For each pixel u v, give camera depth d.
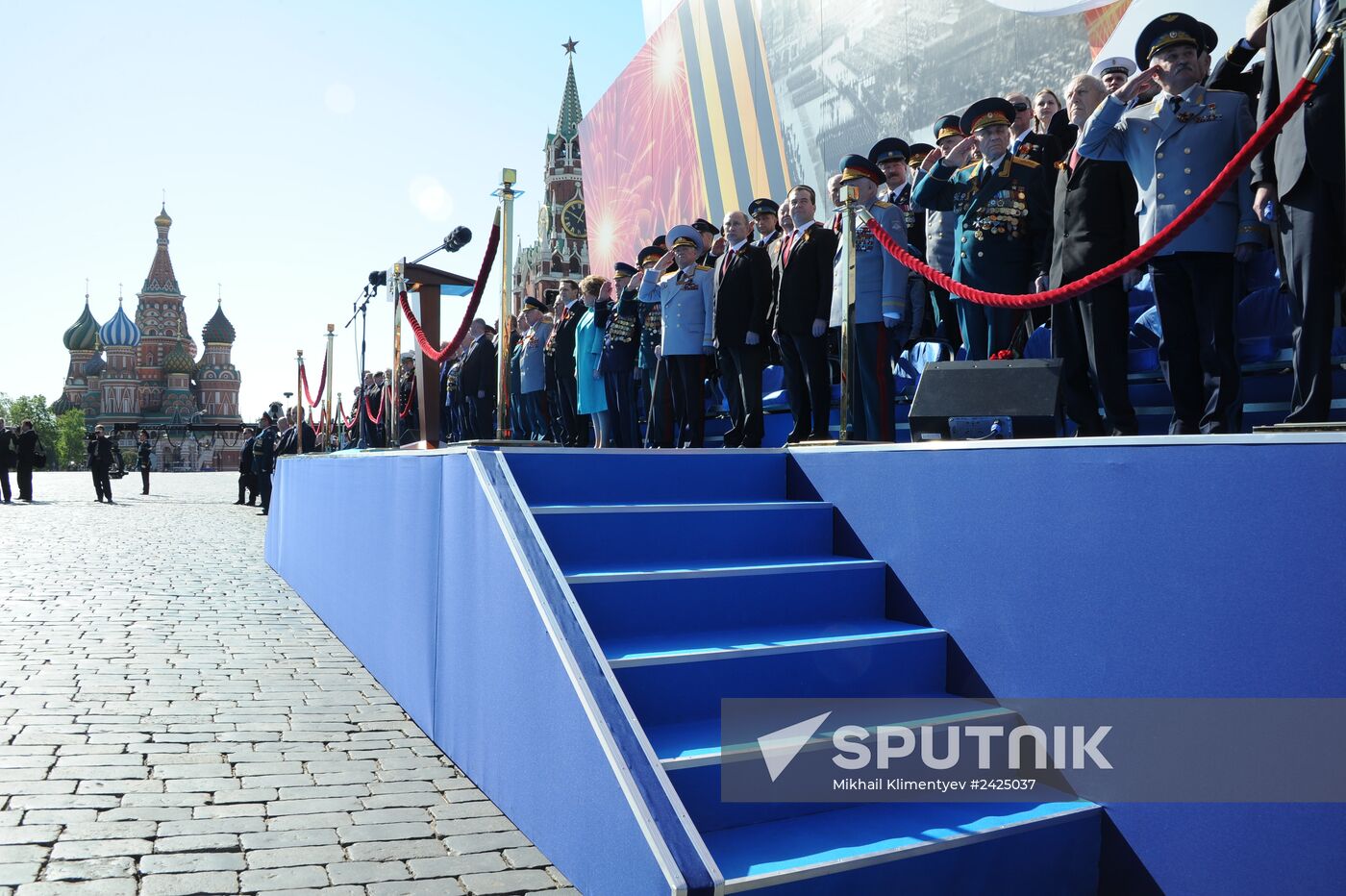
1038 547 3.56
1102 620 3.30
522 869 3.21
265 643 6.82
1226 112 4.19
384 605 5.81
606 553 4.21
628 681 3.37
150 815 3.58
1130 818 3.17
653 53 14.92
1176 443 3.05
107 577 9.80
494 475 4.18
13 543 12.90
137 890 2.97
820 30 10.97
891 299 5.88
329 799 3.84
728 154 13.04
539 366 11.32
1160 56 4.31
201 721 4.84
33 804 3.64
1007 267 5.26
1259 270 4.78
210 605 8.37
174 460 127.00
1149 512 3.14
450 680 4.45
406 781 4.09
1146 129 4.37
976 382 4.38
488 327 11.76
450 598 4.50
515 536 3.75
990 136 5.31
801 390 6.75
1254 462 2.82
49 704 5.02
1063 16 7.81
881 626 4.11
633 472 4.71
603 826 2.88
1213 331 4.31
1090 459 3.36
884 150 6.68
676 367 8.15
